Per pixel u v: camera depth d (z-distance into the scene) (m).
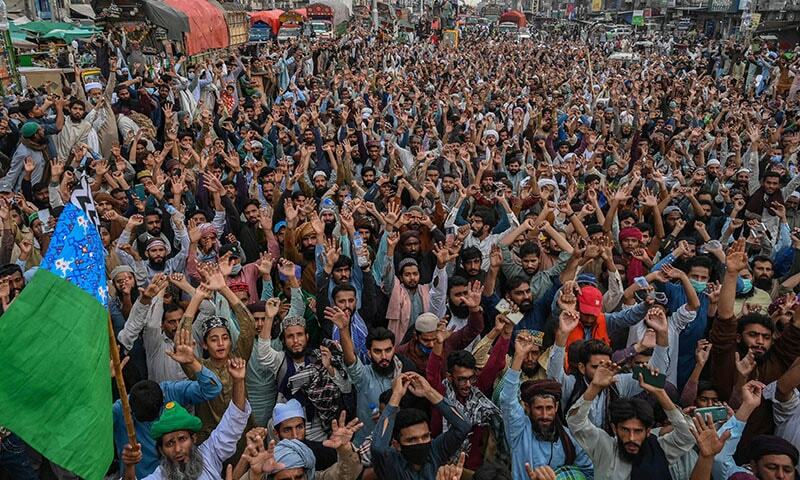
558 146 13.32
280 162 9.43
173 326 5.18
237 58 18.50
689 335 5.34
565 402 4.53
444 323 4.91
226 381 4.54
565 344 4.63
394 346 5.12
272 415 4.55
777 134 13.08
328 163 11.02
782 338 4.69
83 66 17.97
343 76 20.62
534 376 5.01
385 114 15.45
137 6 21.12
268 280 5.88
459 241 6.21
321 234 6.25
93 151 9.53
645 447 3.82
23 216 7.31
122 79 14.98
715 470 3.76
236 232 7.68
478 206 8.17
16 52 17.94
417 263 6.46
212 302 5.45
